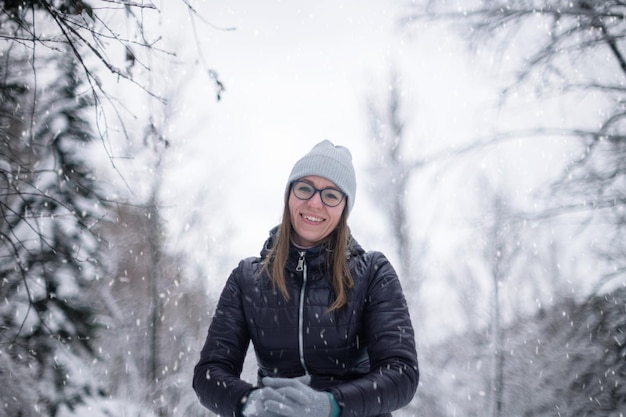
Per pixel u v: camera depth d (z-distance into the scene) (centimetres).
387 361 154
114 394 864
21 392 501
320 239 170
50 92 402
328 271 166
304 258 167
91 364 649
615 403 795
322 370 165
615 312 745
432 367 1116
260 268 176
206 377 158
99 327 493
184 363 1019
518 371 988
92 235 466
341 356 164
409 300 1238
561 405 870
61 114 400
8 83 346
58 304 455
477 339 1113
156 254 1050
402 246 1287
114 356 917
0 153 350
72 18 248
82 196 436
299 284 167
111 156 270
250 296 172
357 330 166
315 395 135
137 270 1043
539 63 771
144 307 1026
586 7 733
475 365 1073
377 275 169
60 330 465
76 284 474
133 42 231
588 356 820
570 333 845
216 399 151
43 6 229
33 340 453
